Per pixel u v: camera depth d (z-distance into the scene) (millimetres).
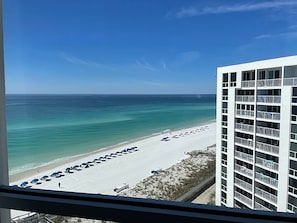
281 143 35875
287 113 35250
